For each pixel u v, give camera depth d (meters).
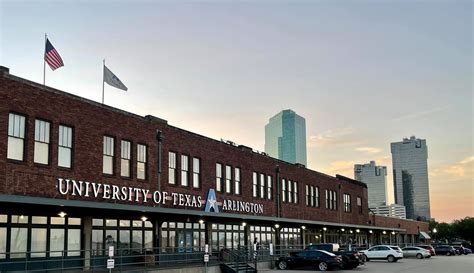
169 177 35.44
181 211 31.31
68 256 27.06
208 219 37.50
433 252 68.44
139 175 32.69
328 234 62.00
